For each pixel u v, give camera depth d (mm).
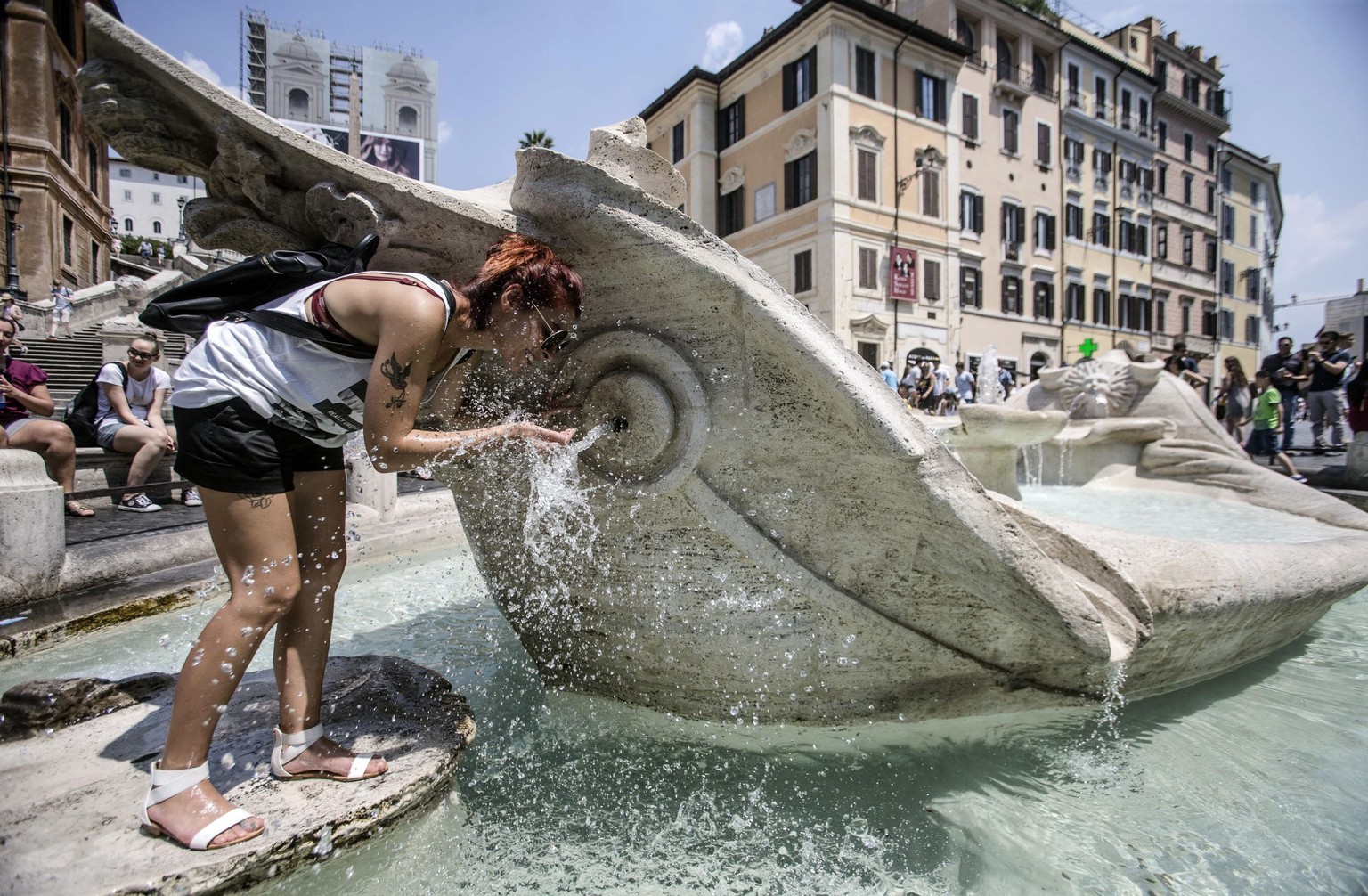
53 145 27547
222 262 23406
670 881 1613
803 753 2143
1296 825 1833
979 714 2340
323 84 84750
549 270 1639
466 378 2207
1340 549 3033
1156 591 2332
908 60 27922
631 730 2266
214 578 3557
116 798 1563
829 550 2117
